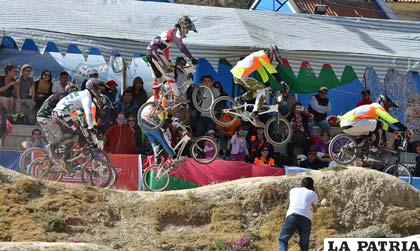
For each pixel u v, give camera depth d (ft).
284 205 100.78
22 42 118.32
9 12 122.62
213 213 98.99
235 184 103.40
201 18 132.57
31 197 94.68
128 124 119.34
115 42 121.60
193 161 111.96
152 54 106.93
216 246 93.71
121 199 98.58
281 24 136.36
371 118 114.21
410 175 119.55
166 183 109.70
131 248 91.04
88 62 131.95
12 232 87.66
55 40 119.34
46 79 121.70
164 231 95.81
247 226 98.63
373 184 103.91
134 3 134.51
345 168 106.32
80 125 104.32
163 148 109.60
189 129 112.68
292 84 131.13
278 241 96.37
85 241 89.97
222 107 116.16
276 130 113.09
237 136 121.19
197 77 129.39
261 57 110.83
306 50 129.18
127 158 110.52
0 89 119.96
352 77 135.64
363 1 204.23
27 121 120.06
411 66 134.10
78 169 104.42
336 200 102.37
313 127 129.39
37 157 104.17
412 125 138.41
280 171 115.03
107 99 113.80
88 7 129.80
